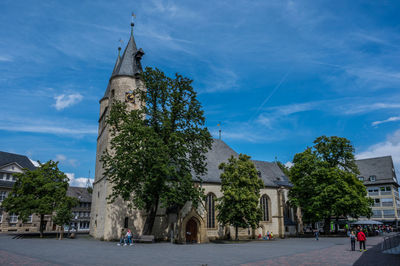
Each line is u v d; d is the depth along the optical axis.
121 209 38.88
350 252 25.17
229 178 40.84
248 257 20.94
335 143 53.56
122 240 30.31
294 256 21.92
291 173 54.28
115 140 32.41
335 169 48.94
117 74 45.03
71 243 32.22
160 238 38.66
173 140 32.16
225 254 22.72
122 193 31.30
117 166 31.39
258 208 40.53
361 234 26.31
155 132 32.91
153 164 30.47
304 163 51.91
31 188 46.19
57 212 41.88
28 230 64.12
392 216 76.00
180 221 37.62
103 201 40.88
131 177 31.00
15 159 69.19
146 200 32.78
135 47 48.22
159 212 39.59
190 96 36.81
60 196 46.47
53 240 37.88
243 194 38.72
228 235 44.38
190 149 37.81
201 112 36.97
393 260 19.62
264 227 49.56
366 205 47.88
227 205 39.84
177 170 35.00
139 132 31.42
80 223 88.56
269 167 61.06
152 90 35.59
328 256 22.03
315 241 40.34
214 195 45.03
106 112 46.97
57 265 15.80
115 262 17.41
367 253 24.28
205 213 40.88
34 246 27.53
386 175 79.06
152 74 35.78
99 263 16.91
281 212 51.53
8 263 16.36
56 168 48.41
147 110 35.09
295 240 43.19
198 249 26.67
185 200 33.66
